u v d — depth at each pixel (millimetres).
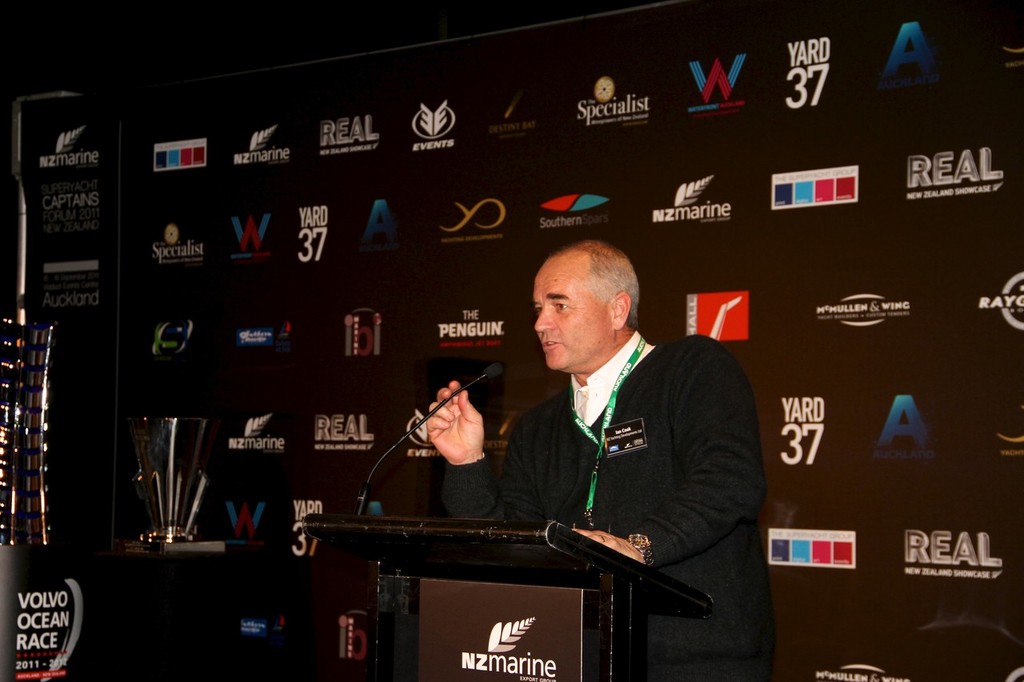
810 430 3062
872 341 3012
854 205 3062
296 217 3875
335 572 3703
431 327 3629
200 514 3883
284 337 3854
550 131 3508
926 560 2900
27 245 4230
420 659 1637
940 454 2908
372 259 3746
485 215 3582
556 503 2336
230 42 4305
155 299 4055
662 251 3293
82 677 2770
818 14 3150
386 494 3645
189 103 4070
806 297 3100
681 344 2285
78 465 4062
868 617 2951
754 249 3176
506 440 3461
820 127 3121
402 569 1712
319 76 3881
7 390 2891
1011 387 2842
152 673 3211
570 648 1494
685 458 2088
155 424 3438
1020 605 2789
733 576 2076
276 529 3789
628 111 3393
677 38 3346
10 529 2859
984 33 2947
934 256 2953
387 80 3781
